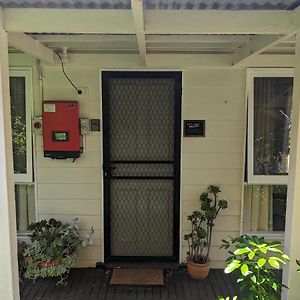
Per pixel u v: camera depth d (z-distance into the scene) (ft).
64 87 11.50
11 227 6.87
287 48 10.57
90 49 10.80
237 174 11.84
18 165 11.89
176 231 12.12
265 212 12.23
